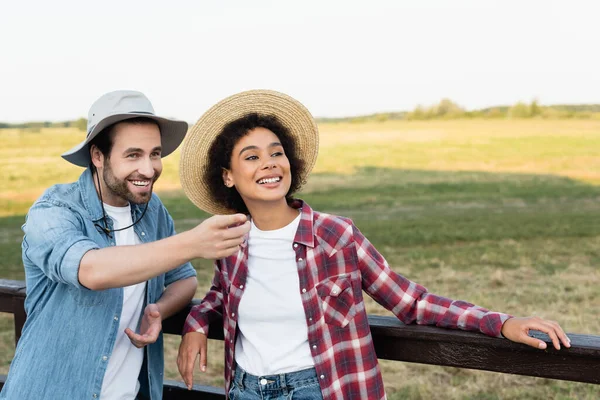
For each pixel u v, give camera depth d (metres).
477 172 22.28
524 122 33.28
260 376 1.69
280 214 1.76
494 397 3.87
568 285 6.71
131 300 1.81
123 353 1.80
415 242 9.73
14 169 23.55
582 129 29.88
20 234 12.97
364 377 1.65
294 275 1.71
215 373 4.59
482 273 7.43
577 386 3.95
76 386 1.68
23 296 2.20
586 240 9.51
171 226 2.06
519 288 6.62
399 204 15.52
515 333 1.54
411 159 25.45
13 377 1.73
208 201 2.00
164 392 2.21
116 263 1.48
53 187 1.79
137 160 1.70
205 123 1.87
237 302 1.75
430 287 6.79
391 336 1.73
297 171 1.89
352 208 15.07
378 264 1.72
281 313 1.70
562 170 21.94
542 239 9.72
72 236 1.60
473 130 31.64
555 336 1.51
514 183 19.20
